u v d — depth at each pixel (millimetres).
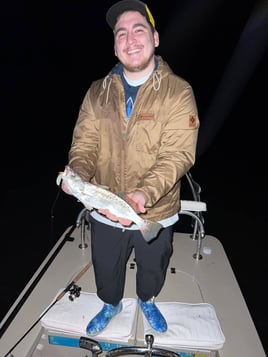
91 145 1923
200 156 9227
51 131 10688
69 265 2826
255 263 4734
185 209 2777
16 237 5020
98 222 1991
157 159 1820
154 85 1749
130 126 1781
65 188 1584
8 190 6492
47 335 2262
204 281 2705
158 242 1990
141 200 1630
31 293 2514
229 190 7023
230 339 2203
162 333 2199
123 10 1726
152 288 2178
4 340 2141
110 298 2188
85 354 2240
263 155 9344
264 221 5820
